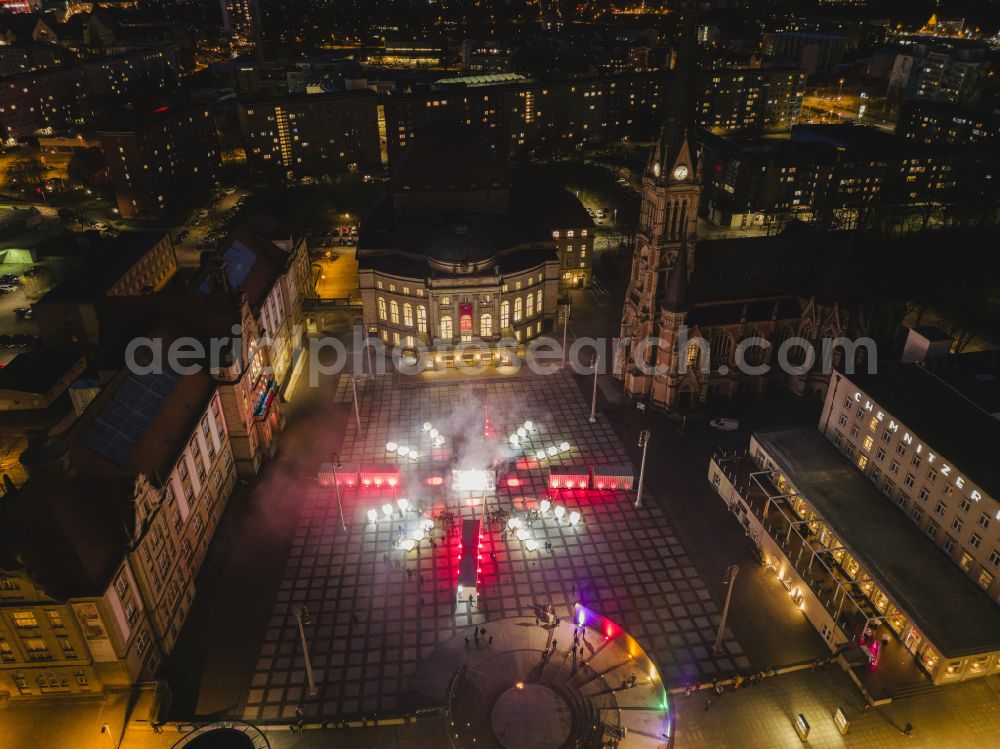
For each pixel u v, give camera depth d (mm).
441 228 153875
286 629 87750
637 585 94375
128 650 76125
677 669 82812
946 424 93312
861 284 128000
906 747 73812
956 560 87812
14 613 70750
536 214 174125
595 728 75125
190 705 78438
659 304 124125
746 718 77000
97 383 105688
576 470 110625
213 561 97688
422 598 92250
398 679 81375
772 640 86500
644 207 121125
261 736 74562
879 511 96000
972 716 76750
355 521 105125
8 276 184625
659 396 129750
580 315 166125
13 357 149750
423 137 172000
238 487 111562
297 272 155625
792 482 101125
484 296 141125
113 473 80500
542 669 81625
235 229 140875
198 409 99062
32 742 73125
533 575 95812
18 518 70375
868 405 102438
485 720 76125
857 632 83062
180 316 107562
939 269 176125
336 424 127438
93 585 71062
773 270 132250
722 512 106938
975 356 111500
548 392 137000
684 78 108938
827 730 75625
